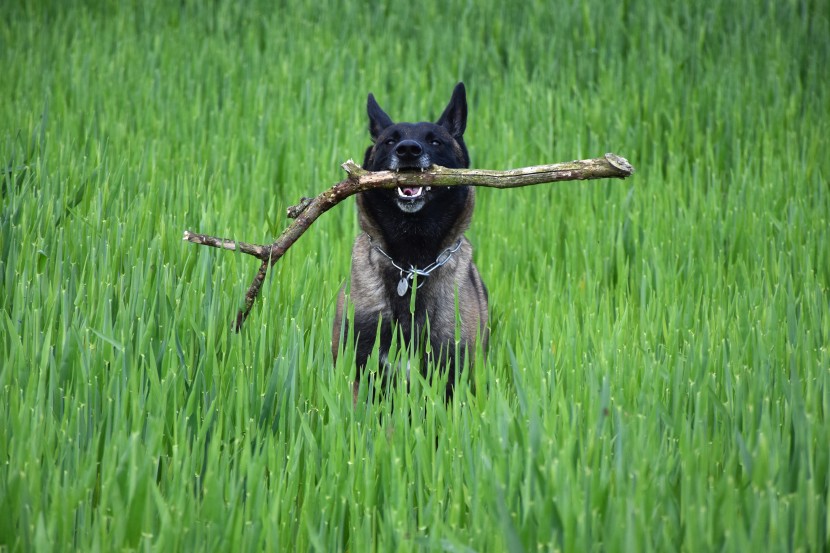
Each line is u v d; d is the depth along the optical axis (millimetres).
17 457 4730
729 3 16484
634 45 15078
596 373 5754
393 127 7656
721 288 8016
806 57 14570
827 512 4441
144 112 12609
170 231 7992
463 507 4727
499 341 7406
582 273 8672
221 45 15867
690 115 12727
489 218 9859
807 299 7281
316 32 16312
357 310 7043
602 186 10328
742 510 4410
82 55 15102
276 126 11844
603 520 4449
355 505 4637
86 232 7926
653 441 4918
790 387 5605
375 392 6566
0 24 16891
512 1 17047
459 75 14469
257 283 6352
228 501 4645
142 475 4273
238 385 5527
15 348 5766
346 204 9922
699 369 5914
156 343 6262
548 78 14258
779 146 11805
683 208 9906
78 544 4457
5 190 9664
